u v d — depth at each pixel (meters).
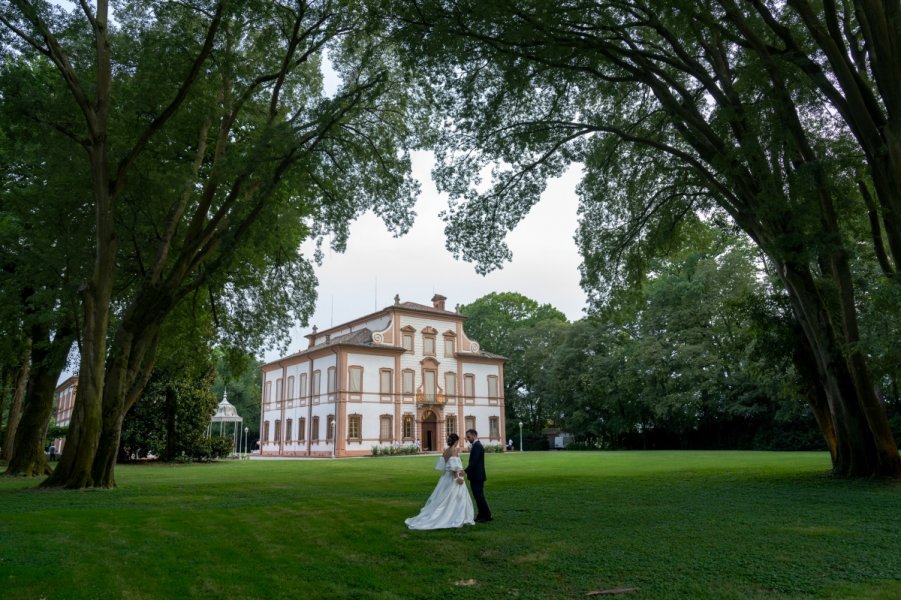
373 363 48.06
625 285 21.28
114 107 16.86
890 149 11.13
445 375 51.88
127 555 7.17
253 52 17.91
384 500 12.34
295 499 12.68
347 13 16.30
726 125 13.63
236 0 14.09
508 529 8.82
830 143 14.57
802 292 15.19
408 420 48.97
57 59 14.23
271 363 57.47
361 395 46.91
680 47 14.37
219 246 16.33
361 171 19.42
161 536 8.31
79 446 14.77
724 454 34.28
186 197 17.11
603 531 8.52
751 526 8.73
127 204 17.45
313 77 19.77
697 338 43.75
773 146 12.85
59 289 16.03
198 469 26.08
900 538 7.73
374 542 8.04
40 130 15.33
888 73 11.23
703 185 18.56
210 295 21.64
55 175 15.90
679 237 21.67
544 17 12.20
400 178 19.30
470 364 53.59
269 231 17.41
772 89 13.16
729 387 43.88
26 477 19.56
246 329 22.58
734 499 11.83
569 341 55.09
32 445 20.73
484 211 17.91
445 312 53.00
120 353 15.89
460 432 51.56
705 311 42.22
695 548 7.29
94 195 16.31
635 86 17.75
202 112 17.86
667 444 50.91
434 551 7.48
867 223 17.25
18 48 14.06
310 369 50.97
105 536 8.18
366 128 19.20
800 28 14.81
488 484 16.00
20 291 18.81
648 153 19.12
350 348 46.94
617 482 16.09
